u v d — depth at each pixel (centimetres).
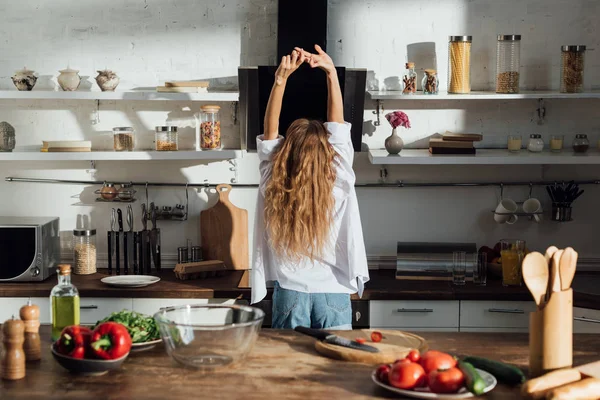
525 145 518
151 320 288
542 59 509
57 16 504
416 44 507
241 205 517
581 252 520
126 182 516
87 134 514
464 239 521
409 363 240
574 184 516
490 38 506
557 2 505
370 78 509
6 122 498
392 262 520
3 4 503
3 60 506
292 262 386
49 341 295
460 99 507
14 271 468
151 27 505
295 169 378
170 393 241
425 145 516
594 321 439
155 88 509
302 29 475
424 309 454
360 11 504
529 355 258
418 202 519
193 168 515
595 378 237
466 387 233
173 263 518
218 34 506
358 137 495
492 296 453
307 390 244
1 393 242
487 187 518
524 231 520
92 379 253
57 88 509
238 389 245
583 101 514
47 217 504
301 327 293
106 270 507
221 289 455
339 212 395
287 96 473
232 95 478
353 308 456
